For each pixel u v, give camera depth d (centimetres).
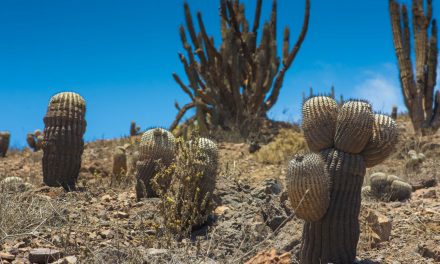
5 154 1273
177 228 547
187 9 1397
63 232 522
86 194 704
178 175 588
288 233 563
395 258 515
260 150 1052
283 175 888
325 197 461
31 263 442
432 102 1279
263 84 1393
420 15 1291
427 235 572
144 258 450
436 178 866
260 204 631
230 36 1365
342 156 480
